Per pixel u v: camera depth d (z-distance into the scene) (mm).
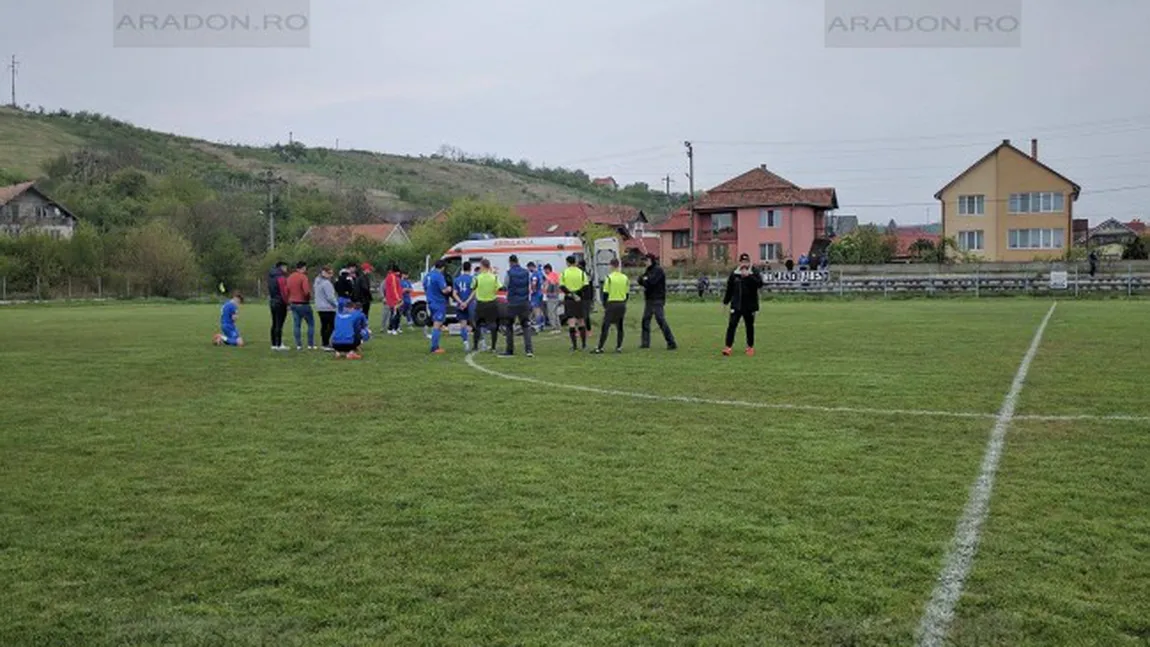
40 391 12992
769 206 73750
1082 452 8211
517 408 11008
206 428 9875
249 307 48469
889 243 64625
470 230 69188
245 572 5359
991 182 71562
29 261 58156
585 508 6547
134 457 8406
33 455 8523
